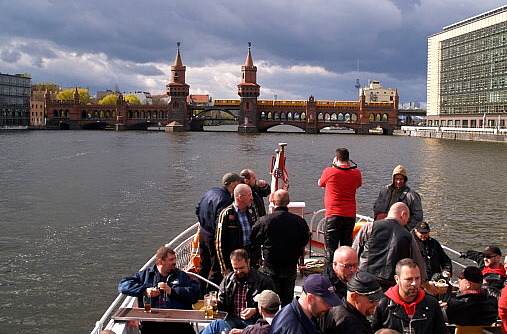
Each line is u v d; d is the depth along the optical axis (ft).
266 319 26.27
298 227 34.71
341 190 39.91
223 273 37.27
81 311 77.87
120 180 214.48
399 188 39.42
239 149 400.47
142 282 33.99
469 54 631.97
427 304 26.05
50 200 164.25
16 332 71.26
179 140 519.60
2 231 122.42
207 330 29.35
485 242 115.44
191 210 149.79
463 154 358.43
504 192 186.39
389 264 31.68
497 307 31.53
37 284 87.76
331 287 23.59
